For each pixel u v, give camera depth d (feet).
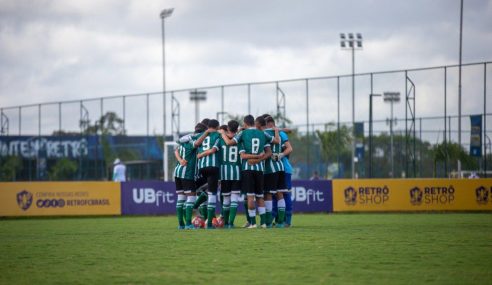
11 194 123.75
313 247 53.21
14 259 48.01
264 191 78.07
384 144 166.71
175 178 78.23
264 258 46.62
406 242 56.95
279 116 173.37
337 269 41.27
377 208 125.29
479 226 79.77
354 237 62.03
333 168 173.99
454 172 154.30
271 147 77.20
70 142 198.59
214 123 76.13
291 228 75.56
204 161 76.33
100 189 126.31
